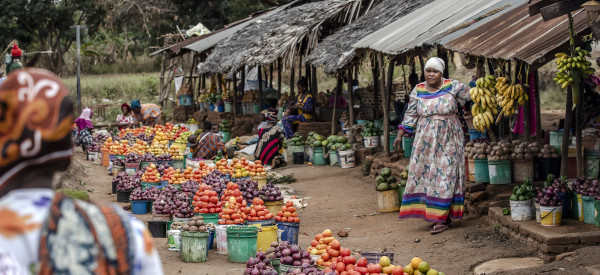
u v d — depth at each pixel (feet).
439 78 27.50
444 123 27.43
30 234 5.82
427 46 32.48
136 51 185.26
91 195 40.16
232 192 27.66
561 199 24.85
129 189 37.24
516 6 31.68
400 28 40.63
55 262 5.78
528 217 25.05
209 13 138.51
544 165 28.86
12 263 5.65
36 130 6.07
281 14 72.23
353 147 49.90
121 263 5.99
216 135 52.11
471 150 29.84
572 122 33.06
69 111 6.31
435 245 25.57
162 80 98.43
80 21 149.69
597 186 23.95
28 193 6.08
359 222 31.86
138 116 65.62
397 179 38.42
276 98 72.74
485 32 29.45
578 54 23.71
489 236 25.72
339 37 51.96
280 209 29.55
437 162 27.48
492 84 28.43
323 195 39.75
